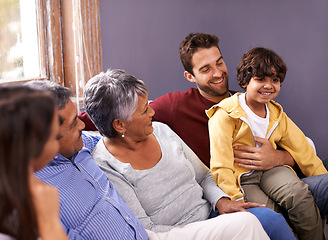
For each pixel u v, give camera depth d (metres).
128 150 1.54
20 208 0.59
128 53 2.72
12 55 2.08
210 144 1.80
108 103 1.44
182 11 2.69
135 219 1.37
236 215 1.36
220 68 1.94
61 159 1.30
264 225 1.45
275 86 1.74
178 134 1.94
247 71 1.76
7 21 2.04
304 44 2.72
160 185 1.54
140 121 1.49
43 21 2.20
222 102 1.84
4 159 0.57
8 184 0.57
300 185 1.68
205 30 2.72
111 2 2.64
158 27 2.69
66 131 1.28
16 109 0.58
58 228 0.65
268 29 2.71
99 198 1.32
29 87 0.63
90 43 2.42
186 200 1.58
